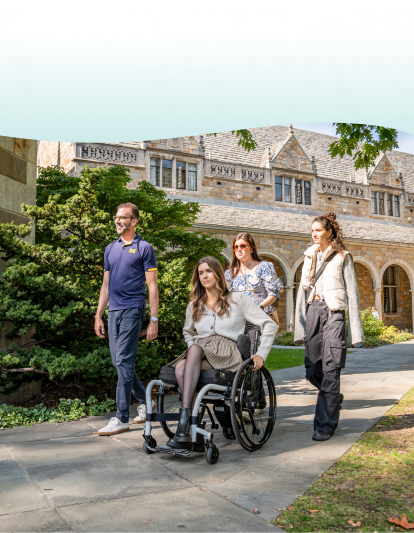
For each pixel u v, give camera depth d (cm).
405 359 893
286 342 1463
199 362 296
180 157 1997
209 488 236
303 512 207
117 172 921
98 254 481
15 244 458
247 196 2152
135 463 278
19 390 470
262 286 416
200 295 331
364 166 614
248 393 320
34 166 536
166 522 196
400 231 2577
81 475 256
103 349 454
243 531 188
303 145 2536
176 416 295
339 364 337
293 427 371
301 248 2128
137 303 373
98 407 439
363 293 2453
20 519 198
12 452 302
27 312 422
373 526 193
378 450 301
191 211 1020
